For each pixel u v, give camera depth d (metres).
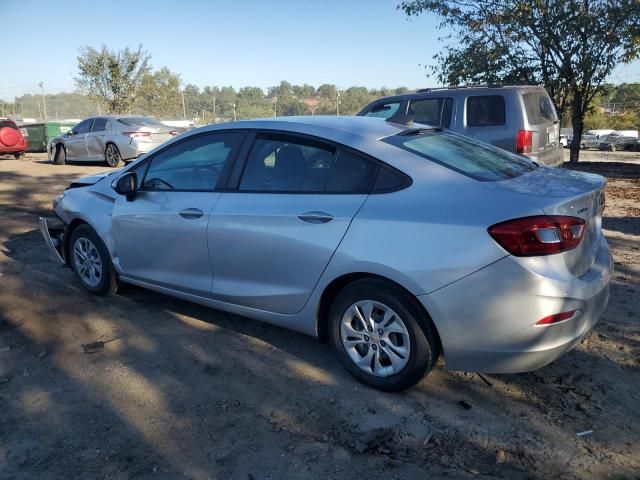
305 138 3.57
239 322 4.34
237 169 3.82
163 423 3.01
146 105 32.19
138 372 3.58
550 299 2.73
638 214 7.79
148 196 4.31
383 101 8.76
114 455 2.75
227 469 2.63
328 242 3.22
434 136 3.75
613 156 30.75
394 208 3.07
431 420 2.98
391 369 3.18
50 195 10.51
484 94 7.82
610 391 3.22
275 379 3.46
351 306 3.27
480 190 2.97
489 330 2.82
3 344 4.02
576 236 2.86
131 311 4.60
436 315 2.92
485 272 2.77
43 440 2.88
